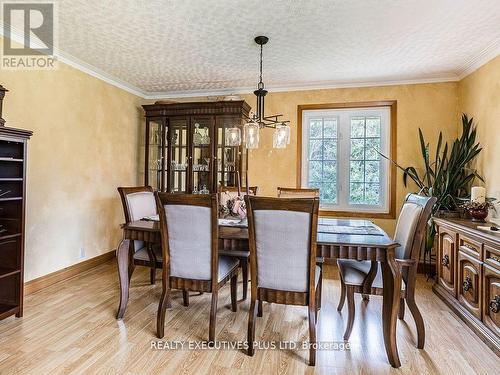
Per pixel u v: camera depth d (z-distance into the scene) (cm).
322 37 271
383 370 181
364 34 264
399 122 379
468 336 219
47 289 296
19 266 236
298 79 384
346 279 211
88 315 243
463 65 328
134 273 352
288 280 189
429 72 352
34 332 215
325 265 394
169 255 214
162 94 458
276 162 416
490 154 295
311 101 406
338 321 241
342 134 407
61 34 271
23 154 233
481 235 215
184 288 212
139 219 281
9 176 237
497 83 285
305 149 418
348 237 211
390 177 385
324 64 333
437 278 297
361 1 215
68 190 327
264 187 420
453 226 259
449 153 362
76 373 172
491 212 287
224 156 402
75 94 334
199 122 411
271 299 194
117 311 251
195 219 203
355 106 395
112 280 324
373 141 397
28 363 180
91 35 273
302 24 248
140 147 454
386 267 194
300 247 185
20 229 235
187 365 182
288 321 241
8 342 202
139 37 276
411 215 212
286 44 285
